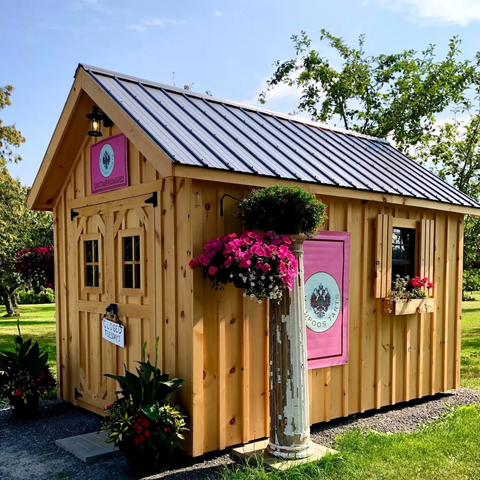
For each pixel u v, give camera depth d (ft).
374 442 16.19
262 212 14.60
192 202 15.02
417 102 53.67
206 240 15.34
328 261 18.54
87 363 20.92
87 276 21.11
